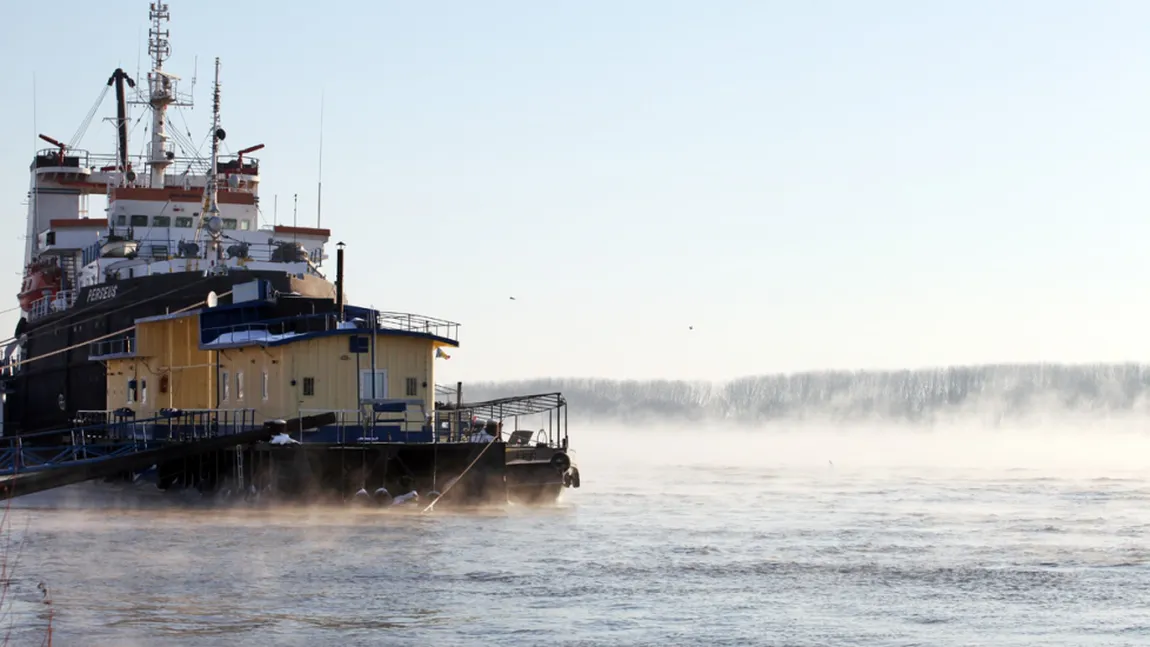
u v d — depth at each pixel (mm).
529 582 44000
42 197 107000
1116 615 39500
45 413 93312
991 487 78938
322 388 64750
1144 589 43094
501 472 62156
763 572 46031
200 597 41406
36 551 49969
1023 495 73125
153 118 103250
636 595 42031
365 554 49312
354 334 65312
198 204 94625
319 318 66938
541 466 66000
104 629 37281
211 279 79750
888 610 40094
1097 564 47625
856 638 36719
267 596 41562
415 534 54281
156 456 58812
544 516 60969
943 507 66312
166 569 46156
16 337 99688
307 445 60125
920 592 42688
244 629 37312
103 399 86500
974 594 42375
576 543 52312
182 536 53781
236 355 69750
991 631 37594
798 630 37562
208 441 59812
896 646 35938
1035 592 42688
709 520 60188
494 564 47281
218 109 88688
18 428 96938
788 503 68188
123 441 73125
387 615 39062
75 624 37844
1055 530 56500
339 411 62125
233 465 64875
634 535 54594
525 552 50000
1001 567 47000
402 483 61250
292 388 64312
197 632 36969
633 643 36031
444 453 61469
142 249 91375
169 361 78938
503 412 70062
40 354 94625
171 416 71125
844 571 46219
